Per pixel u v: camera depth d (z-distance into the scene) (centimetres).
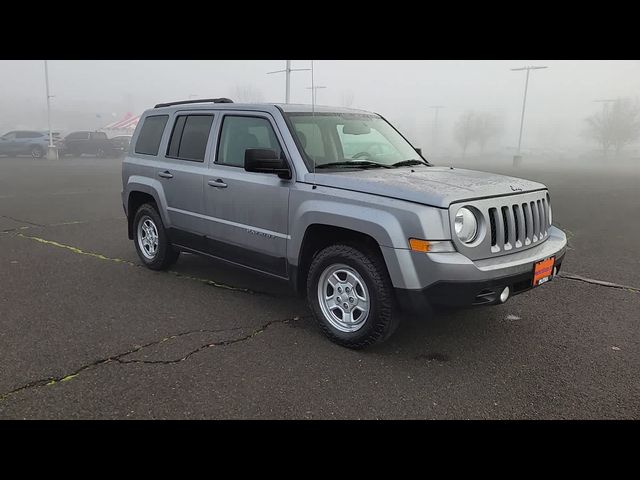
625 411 333
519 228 407
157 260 616
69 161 3023
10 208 1151
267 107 482
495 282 367
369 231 382
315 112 496
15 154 3241
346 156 479
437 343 433
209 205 523
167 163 582
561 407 337
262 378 365
